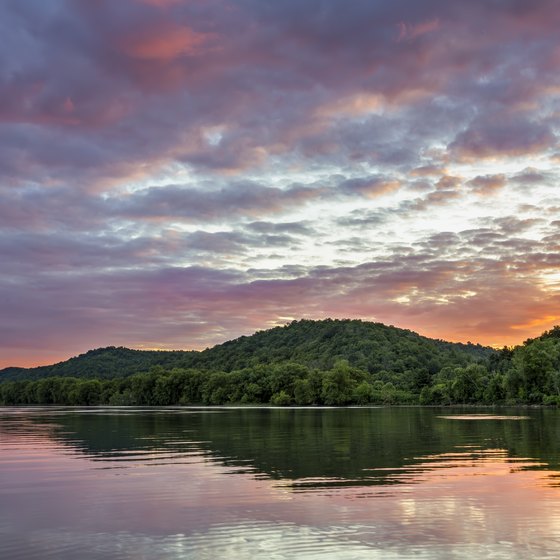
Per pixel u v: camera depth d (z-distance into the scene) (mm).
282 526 25156
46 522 26516
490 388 197625
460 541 22672
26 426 98812
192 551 21891
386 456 48781
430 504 29219
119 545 22797
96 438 71250
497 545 22125
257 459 47469
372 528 24672
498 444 58375
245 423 101312
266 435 72562
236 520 26297
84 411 197000
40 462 47312
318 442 61969
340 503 29594
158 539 23469
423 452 51500
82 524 26062
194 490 33656
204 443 62438
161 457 49719
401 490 32969
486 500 30078
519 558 20578
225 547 22297
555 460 45625
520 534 23594
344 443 60594
